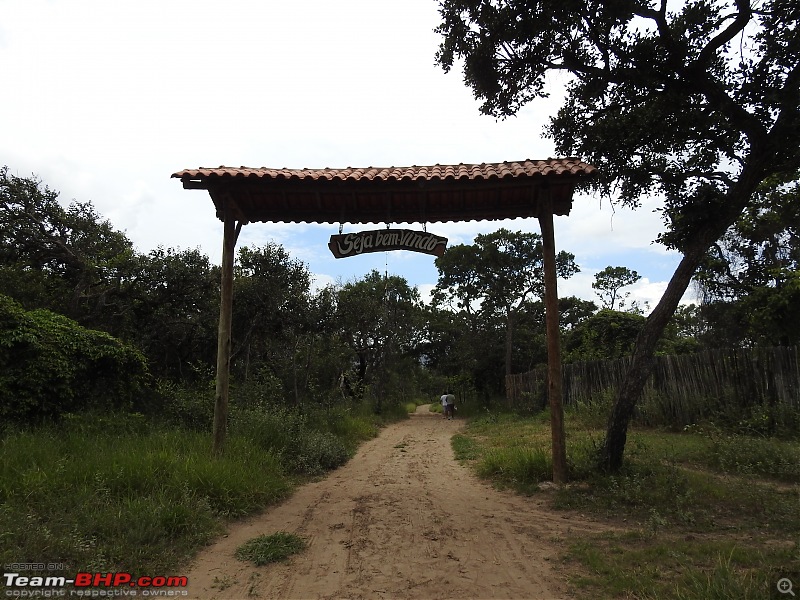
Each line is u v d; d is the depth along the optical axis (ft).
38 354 27.84
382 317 83.92
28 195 45.68
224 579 13.12
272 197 24.50
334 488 24.35
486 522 18.03
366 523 18.24
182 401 33.50
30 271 46.24
